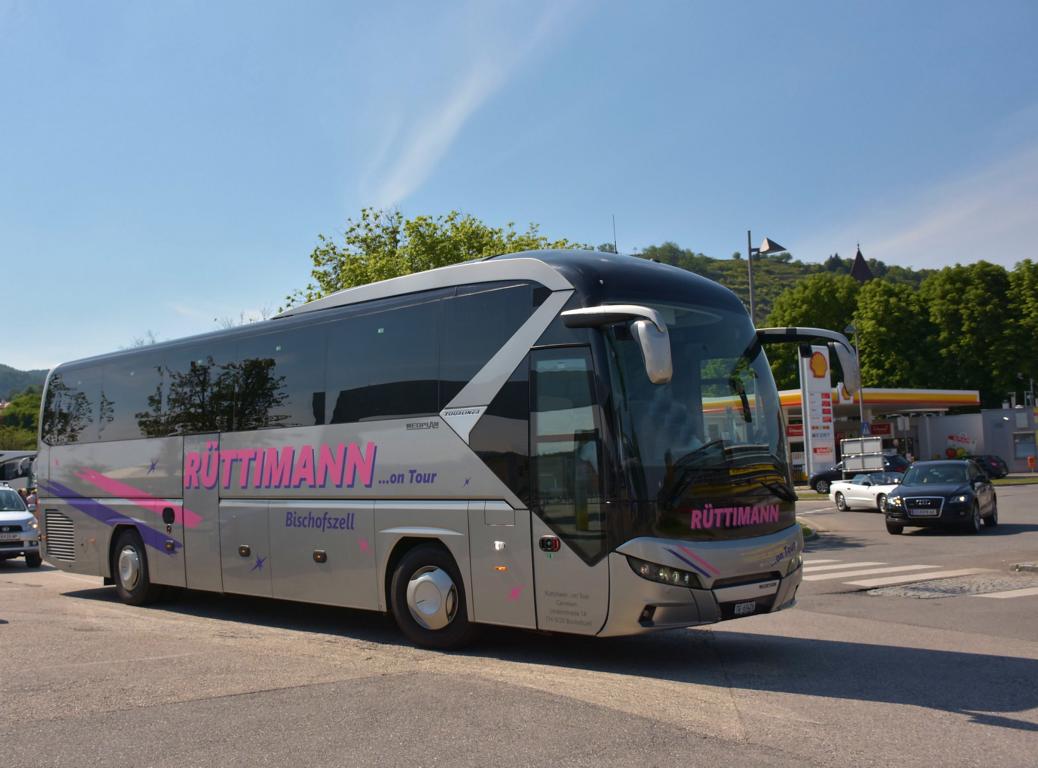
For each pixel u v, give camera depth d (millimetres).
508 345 8352
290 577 10250
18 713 6352
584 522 7582
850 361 8547
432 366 8969
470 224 28859
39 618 11328
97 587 15727
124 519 12883
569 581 7652
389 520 9117
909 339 68188
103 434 13500
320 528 9883
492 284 8617
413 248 28703
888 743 5523
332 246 31781
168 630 10297
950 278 67562
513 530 8055
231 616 11742
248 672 7672
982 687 7070
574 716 6125
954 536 22438
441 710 6297
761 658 8375
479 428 8445
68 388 14461
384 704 6480
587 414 7660
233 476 11117
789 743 5516
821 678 7438
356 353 9789
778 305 73688
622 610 7340
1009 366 65688
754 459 8078
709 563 7469
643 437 7508
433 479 8766
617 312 7309
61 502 14211
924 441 64375
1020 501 34281
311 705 6473
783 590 8055
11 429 79188
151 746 5543
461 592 8594
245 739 5660
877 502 32781
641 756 5254
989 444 61656
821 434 32969
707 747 5426
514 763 5141
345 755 5316
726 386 8188
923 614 11070
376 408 9438
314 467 10031
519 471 8070
